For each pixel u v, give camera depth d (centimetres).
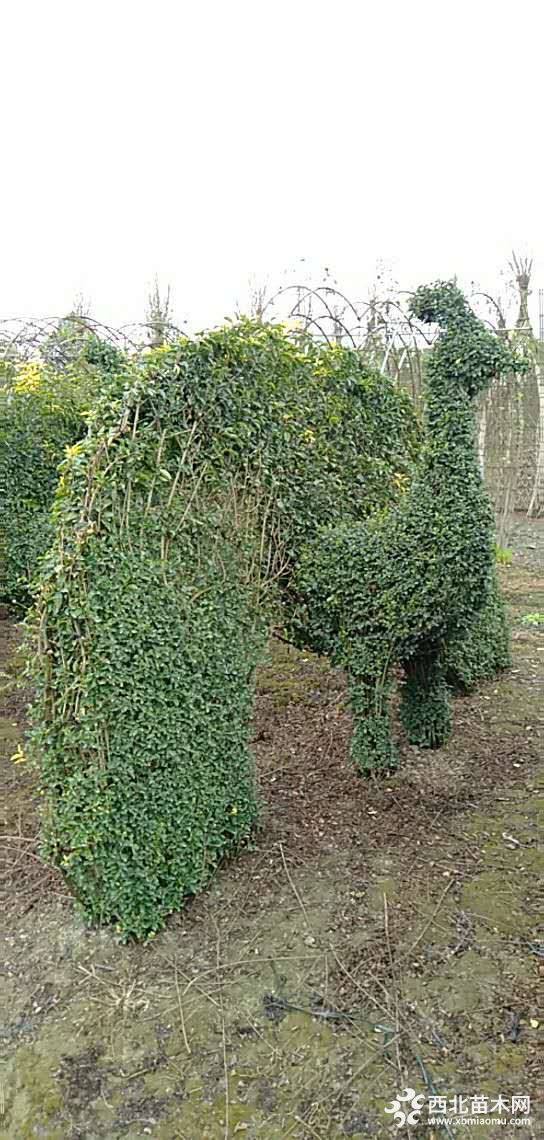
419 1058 282
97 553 323
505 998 308
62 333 704
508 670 679
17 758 353
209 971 328
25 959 339
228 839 397
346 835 425
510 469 1107
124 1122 263
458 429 407
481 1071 276
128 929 342
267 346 402
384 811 448
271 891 378
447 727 528
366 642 436
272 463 405
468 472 407
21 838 424
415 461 502
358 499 466
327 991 315
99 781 330
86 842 334
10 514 636
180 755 353
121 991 319
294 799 462
